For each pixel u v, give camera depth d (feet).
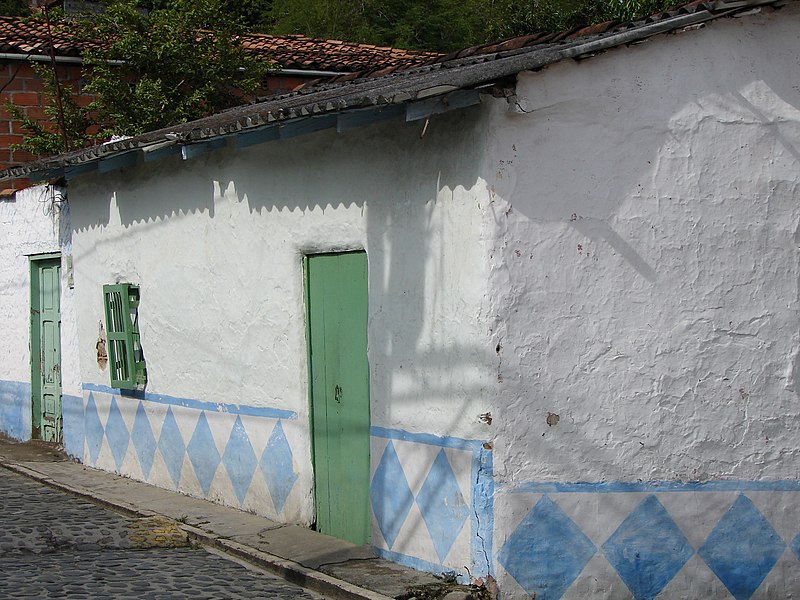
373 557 24.72
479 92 21.16
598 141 21.91
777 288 22.81
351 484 26.17
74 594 22.11
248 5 77.77
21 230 44.75
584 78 21.75
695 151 22.39
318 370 27.40
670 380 22.26
